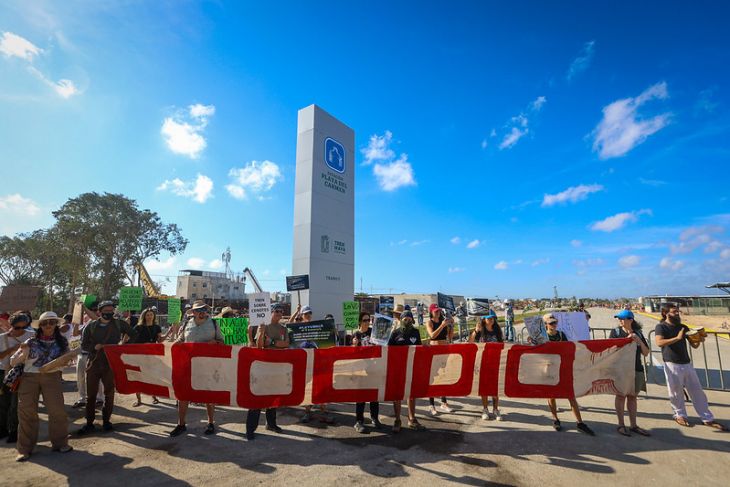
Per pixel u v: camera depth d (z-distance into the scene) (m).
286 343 6.29
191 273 73.25
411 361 5.73
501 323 26.39
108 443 5.11
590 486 3.85
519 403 7.19
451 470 4.23
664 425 5.75
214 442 5.15
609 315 46.09
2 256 50.06
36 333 4.77
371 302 26.28
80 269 47.19
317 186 13.96
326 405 7.23
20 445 4.54
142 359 5.60
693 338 5.91
